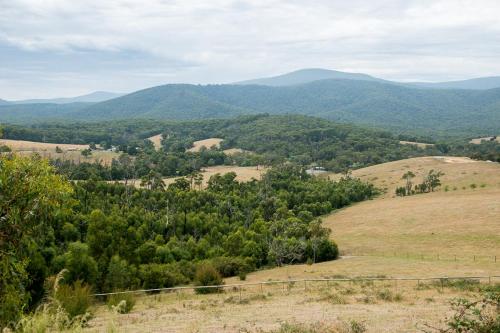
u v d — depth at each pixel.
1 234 11.19
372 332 21.86
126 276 57.81
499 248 78.88
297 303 36.84
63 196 12.02
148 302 44.75
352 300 36.97
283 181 160.00
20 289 11.68
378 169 195.50
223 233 103.00
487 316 12.52
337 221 122.56
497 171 157.88
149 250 75.12
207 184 168.50
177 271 66.94
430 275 53.31
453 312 28.17
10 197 11.24
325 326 22.12
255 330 23.98
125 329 25.84
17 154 11.71
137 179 183.62
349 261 75.19
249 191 142.75
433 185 151.00
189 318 30.70
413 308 31.36
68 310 23.56
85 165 183.25
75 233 75.31
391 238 97.12
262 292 46.62
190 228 102.06
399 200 137.12
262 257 85.00
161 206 119.44
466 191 135.38
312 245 83.44
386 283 48.38
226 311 33.97
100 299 51.78
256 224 103.06
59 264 54.94
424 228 100.75
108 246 66.19
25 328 11.52
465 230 93.44
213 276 53.50
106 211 99.38
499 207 106.56
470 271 56.22
